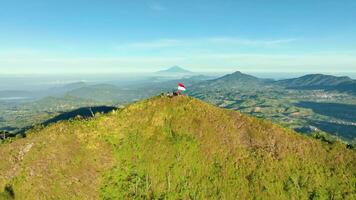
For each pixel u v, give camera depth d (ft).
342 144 331.98
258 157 313.53
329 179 296.92
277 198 283.59
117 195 287.28
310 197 284.00
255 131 336.08
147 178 299.99
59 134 331.98
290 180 295.48
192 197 287.89
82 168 304.71
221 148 323.16
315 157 315.17
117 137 335.06
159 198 285.84
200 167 308.81
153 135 335.26
